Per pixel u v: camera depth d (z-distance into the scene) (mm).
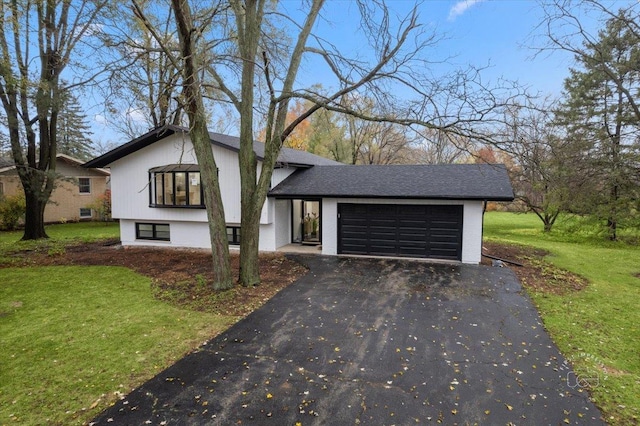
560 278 9844
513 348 5453
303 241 14984
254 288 8617
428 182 12523
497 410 3904
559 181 15078
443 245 11852
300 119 8531
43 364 4957
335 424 3672
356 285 8906
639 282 9727
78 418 3783
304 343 5602
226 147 12344
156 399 4113
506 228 24109
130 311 7129
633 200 16125
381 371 4742
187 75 7805
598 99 17219
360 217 12547
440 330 6133
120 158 14148
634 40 14078
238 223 13305
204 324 6391
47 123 16219
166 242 14406
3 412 3883
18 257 12664
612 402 4062
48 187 16500
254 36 8539
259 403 4027
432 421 3713
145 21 7520
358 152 30797
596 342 5707
